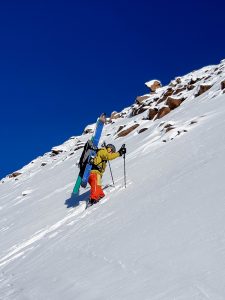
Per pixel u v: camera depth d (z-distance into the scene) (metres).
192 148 10.16
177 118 17.23
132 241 5.58
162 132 15.56
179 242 4.82
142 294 3.94
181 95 22.50
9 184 28.88
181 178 7.72
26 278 6.30
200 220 5.21
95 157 10.05
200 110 16.23
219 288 3.53
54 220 10.34
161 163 10.28
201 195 6.17
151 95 30.02
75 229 8.15
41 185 19.62
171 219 5.74
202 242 4.55
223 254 4.07
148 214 6.53
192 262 4.20
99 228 7.21
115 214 7.69
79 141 31.30
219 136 9.90
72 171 18.98
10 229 12.07
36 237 9.49
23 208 15.04
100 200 9.61
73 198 12.10
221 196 5.69
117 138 22.36
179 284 3.85
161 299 3.70
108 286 4.45
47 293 5.03
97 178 9.77
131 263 4.84
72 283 4.97
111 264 5.10
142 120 22.61
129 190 9.26
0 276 7.45
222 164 7.23
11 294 5.77
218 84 19.42
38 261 7.12
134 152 14.56
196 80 24.64
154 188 8.12
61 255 6.68
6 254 9.27
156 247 4.99
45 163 29.66
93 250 6.04
